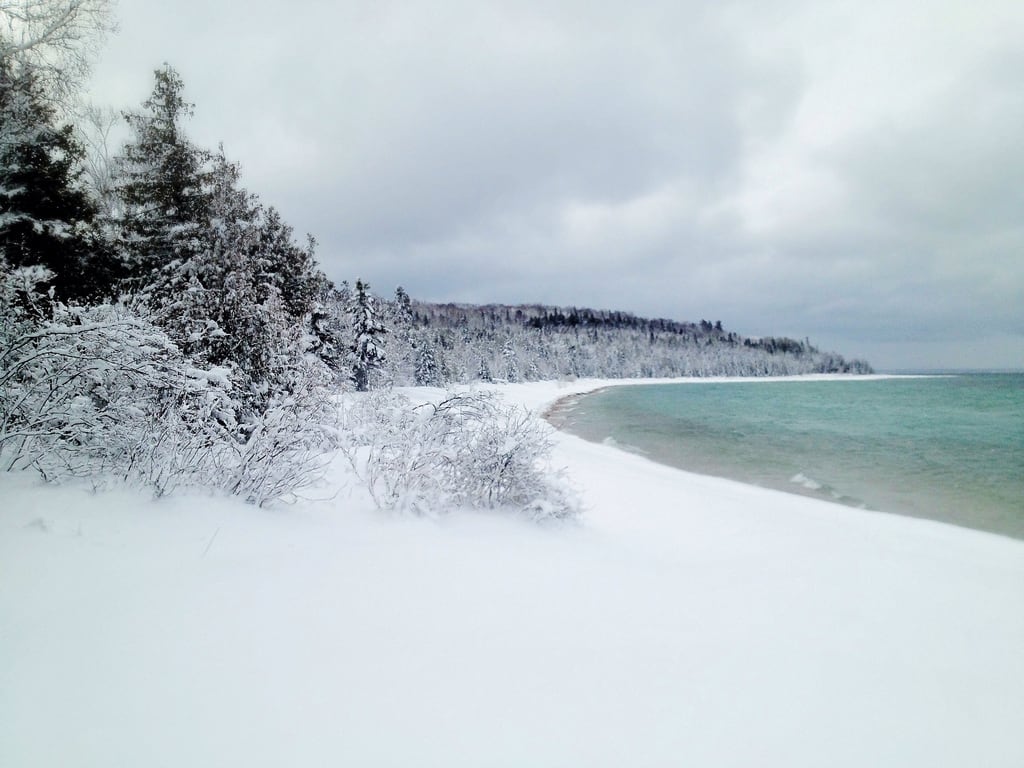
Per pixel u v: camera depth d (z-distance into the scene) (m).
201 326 8.50
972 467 15.71
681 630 3.33
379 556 3.99
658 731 2.24
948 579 5.74
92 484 4.27
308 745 1.90
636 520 7.66
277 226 16.05
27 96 9.20
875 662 3.25
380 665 2.47
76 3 8.95
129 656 2.32
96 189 14.49
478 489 6.40
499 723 2.16
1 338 4.66
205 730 1.91
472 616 3.13
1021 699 3.00
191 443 4.86
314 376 7.22
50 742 1.78
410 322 58.88
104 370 4.53
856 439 22.23
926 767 2.28
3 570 2.90
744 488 12.62
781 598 4.30
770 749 2.22
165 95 13.03
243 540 3.90
